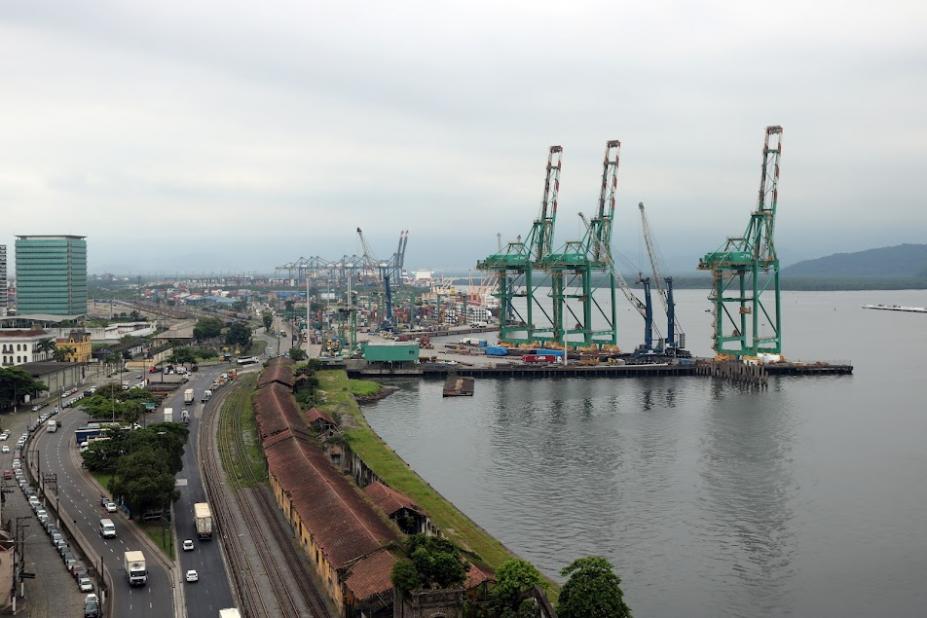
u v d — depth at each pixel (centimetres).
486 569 13100
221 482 19412
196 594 12925
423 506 17825
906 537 17625
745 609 14350
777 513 19088
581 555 16462
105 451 19925
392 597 11681
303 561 14388
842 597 14825
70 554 14375
